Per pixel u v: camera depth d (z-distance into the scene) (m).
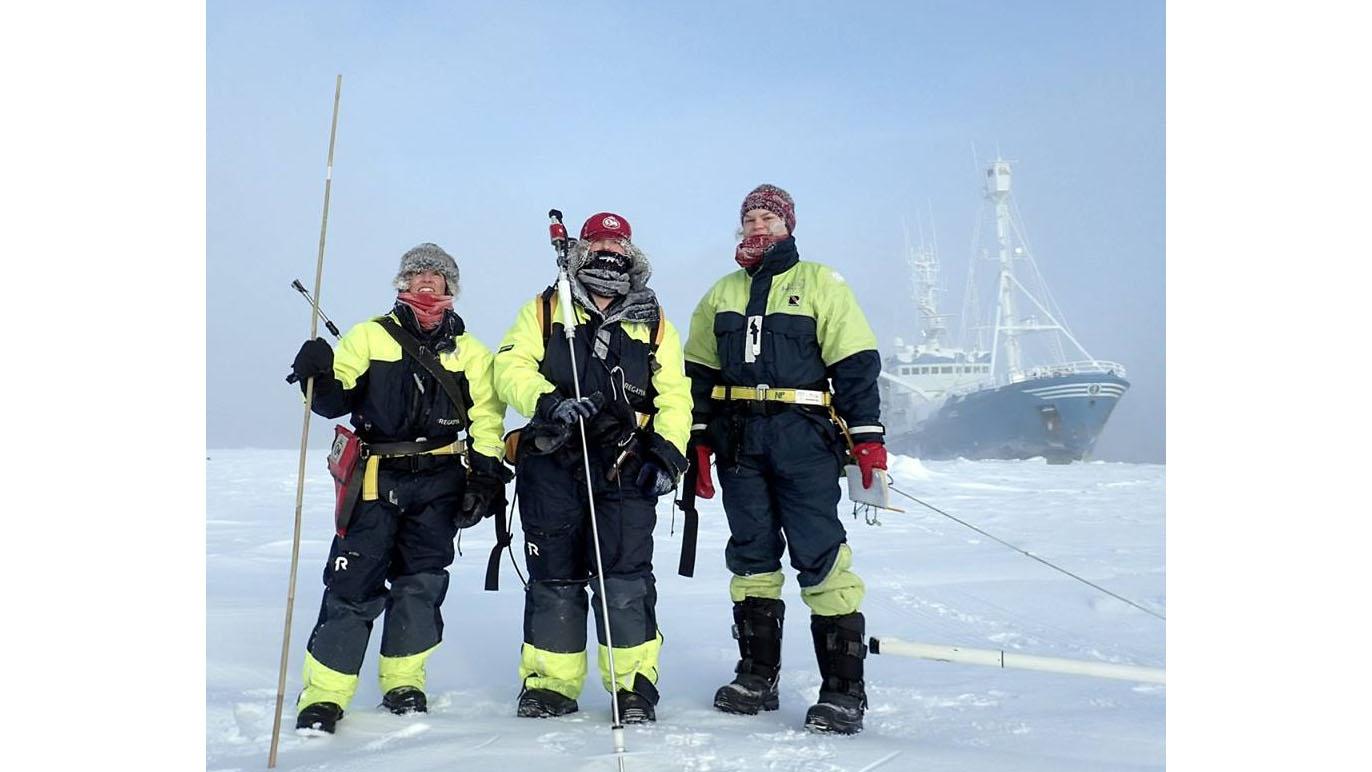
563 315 2.99
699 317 3.32
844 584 2.94
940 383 69.31
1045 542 7.83
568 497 2.96
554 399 2.86
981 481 19.05
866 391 3.00
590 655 3.85
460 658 3.81
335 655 2.86
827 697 2.79
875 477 2.96
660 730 2.71
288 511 11.45
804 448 2.97
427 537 3.04
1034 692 3.18
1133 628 4.27
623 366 3.02
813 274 3.10
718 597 5.22
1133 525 9.33
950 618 4.55
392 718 2.88
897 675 3.47
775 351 3.03
